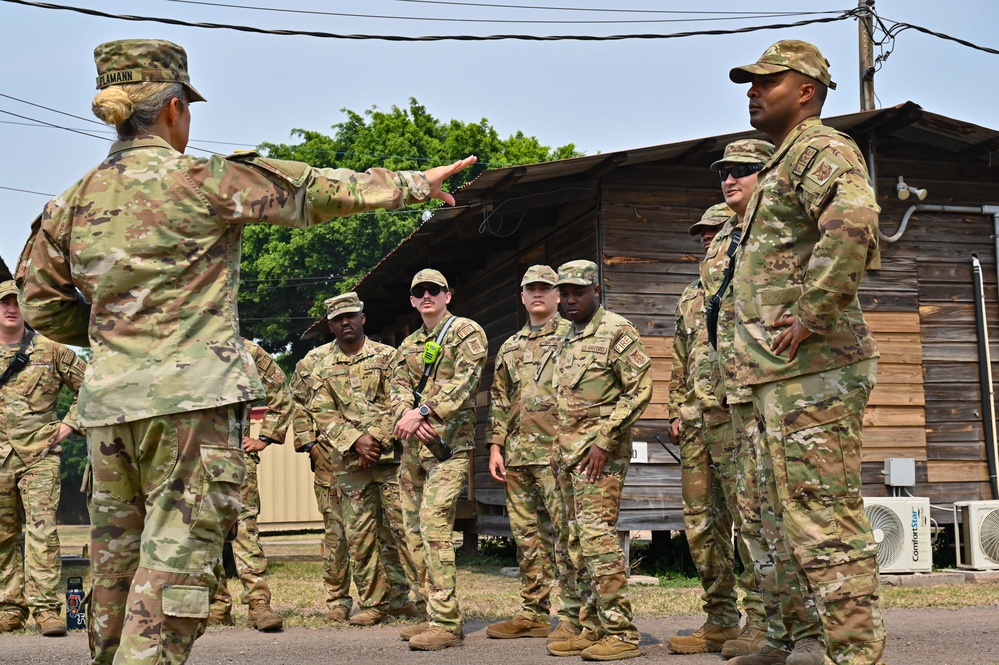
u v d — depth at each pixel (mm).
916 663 5305
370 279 14648
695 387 5867
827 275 3740
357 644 6586
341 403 7523
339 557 7840
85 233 3416
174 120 3604
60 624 7180
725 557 5996
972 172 12055
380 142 33812
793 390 3910
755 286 4133
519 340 6961
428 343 6801
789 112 4266
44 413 7555
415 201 3713
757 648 5582
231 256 3521
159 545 3258
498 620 7664
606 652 5730
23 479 7422
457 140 33750
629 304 10969
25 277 3629
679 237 11188
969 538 10234
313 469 8094
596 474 5797
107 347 3369
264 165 3465
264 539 20453
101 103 3408
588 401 5879
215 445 3342
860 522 3865
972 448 11711
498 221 11703
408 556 7578
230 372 3391
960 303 11875
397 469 7602
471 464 14977
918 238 11852
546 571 6922
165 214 3379
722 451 5699
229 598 7574
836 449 3863
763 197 4168
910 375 11617
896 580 9633
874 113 10727
